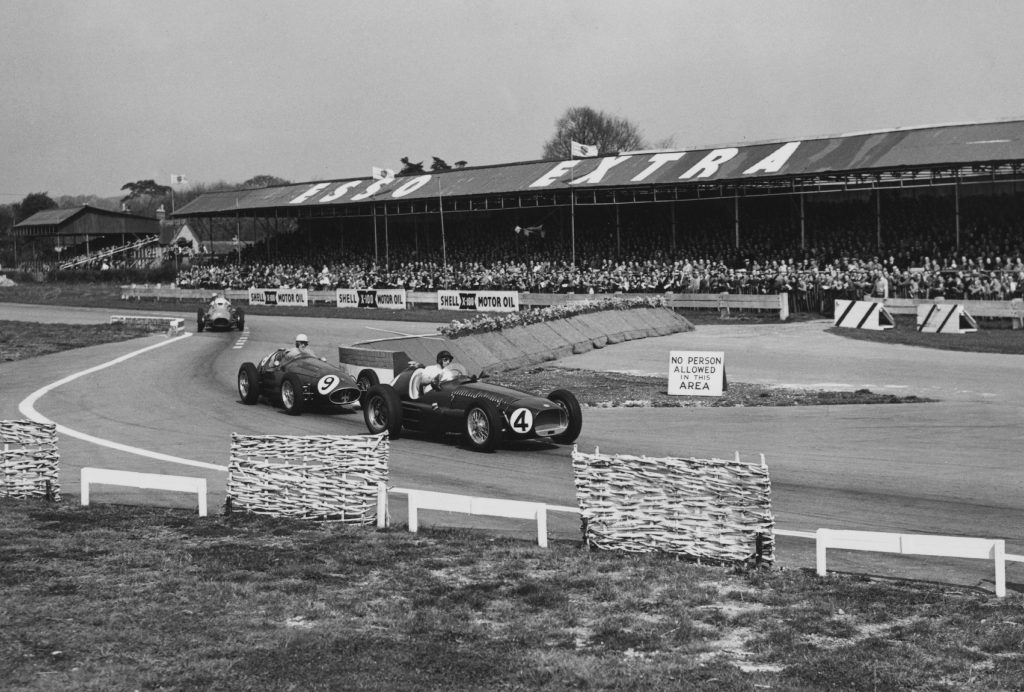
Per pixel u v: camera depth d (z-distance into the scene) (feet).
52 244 338.54
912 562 30.55
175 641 22.89
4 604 25.57
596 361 93.15
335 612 25.18
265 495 36.78
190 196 523.70
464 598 26.27
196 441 56.29
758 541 28.94
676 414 62.18
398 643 22.80
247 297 197.36
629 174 161.68
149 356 106.63
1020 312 105.09
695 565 29.22
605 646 22.68
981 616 24.53
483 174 188.85
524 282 159.63
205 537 33.32
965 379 72.69
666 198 172.35
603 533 31.22
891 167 130.52
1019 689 20.04
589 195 174.81
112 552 31.14
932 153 131.03
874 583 27.68
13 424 41.81
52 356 111.45
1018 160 121.60
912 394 66.39
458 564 29.68
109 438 57.88
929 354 88.43
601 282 150.61
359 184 212.02
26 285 272.51
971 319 104.01
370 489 35.32
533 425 48.96
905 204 149.89
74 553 30.94
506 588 27.27
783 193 148.25
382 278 181.27
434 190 187.21
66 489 44.09
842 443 50.49
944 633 23.21
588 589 27.02
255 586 27.50
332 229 229.45
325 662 21.61
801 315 126.82
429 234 208.23
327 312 167.02
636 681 20.44
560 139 351.25
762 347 98.84
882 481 41.65
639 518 30.71
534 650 22.36
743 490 29.17
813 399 65.72
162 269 268.82
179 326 139.54
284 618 24.81
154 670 21.15
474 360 83.25
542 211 190.49
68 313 189.78
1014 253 124.67
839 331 109.19
